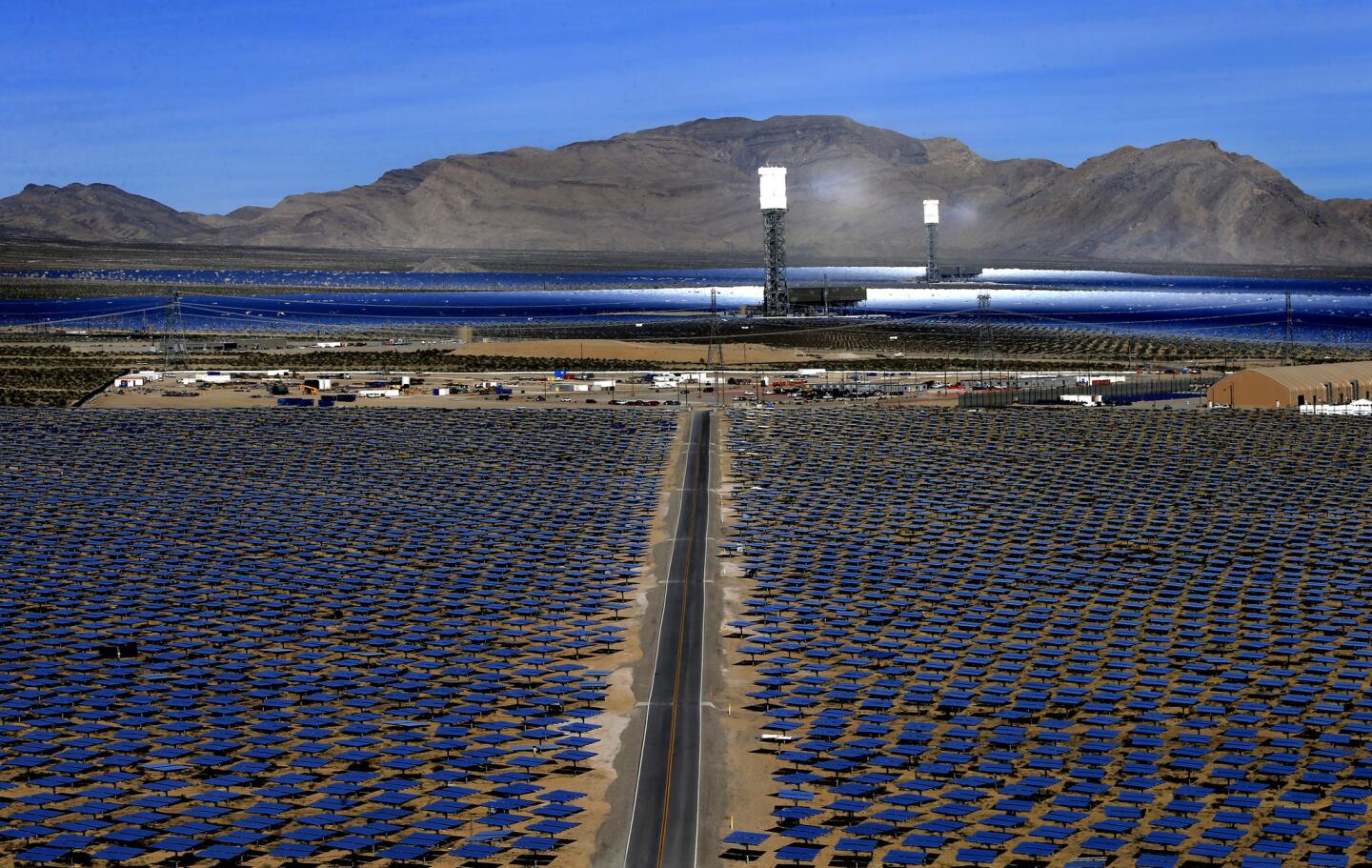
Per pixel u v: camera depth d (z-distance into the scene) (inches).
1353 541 7780.5
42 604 6761.8
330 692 5526.6
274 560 7568.9
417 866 4124.0
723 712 5329.7
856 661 5836.6
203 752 4904.0
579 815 4461.1
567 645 6082.7
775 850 4222.4
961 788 4594.0
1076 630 6284.5
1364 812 4365.2
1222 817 4372.5
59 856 4101.9
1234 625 6294.3
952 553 7657.5
